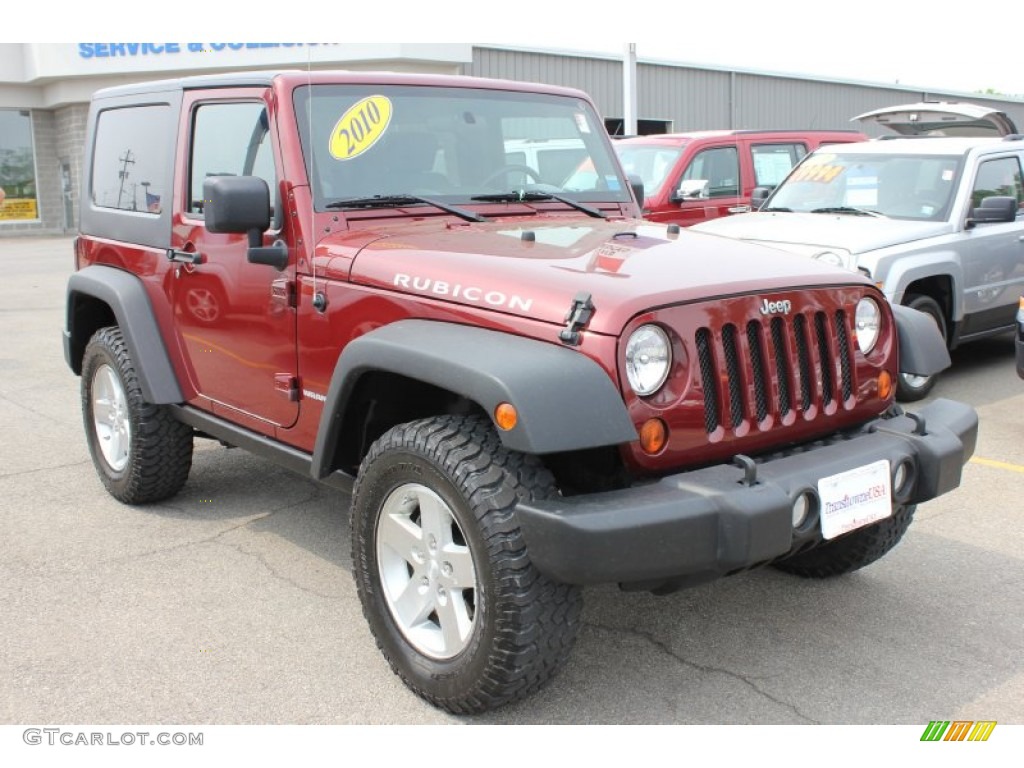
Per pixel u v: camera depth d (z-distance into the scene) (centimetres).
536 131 429
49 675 328
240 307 391
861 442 319
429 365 287
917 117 981
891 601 382
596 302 279
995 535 447
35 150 2366
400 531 312
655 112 2297
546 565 266
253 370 391
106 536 450
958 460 328
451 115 405
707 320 292
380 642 323
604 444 266
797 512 289
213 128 411
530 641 278
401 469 304
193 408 442
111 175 494
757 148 1034
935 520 467
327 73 383
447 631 300
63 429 639
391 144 386
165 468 467
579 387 268
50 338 988
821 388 321
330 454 338
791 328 313
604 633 358
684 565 267
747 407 300
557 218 404
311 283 354
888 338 346
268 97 377
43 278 1502
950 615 370
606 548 259
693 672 331
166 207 438
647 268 309
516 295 294
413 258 327
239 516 476
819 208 780
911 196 755
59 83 2209
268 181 375
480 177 406
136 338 443
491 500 278
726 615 372
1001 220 723
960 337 739
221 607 379
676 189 960
